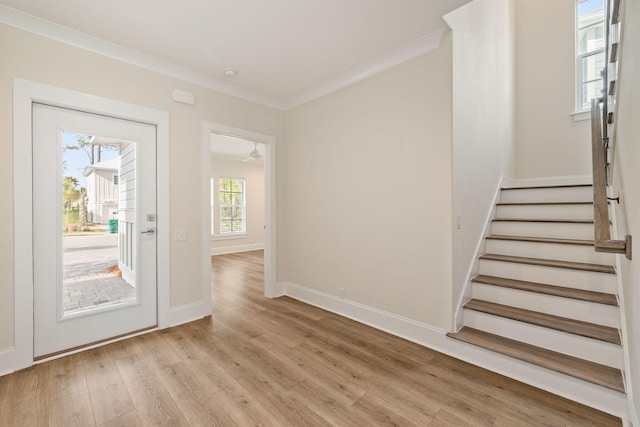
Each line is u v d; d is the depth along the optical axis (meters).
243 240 7.74
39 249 2.18
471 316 2.38
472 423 1.59
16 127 2.05
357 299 3.02
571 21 3.91
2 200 2.01
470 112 2.64
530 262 2.45
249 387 1.90
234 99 3.32
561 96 3.97
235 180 7.70
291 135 3.77
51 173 2.24
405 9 2.06
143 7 2.01
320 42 2.47
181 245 2.91
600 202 1.44
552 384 1.82
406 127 2.58
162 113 2.76
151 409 1.69
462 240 2.45
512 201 3.42
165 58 2.69
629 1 1.40
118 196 2.58
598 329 1.92
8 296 2.03
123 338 2.56
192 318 2.99
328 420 1.61
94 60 2.39
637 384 1.35
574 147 3.88
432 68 2.41
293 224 3.77
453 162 2.30
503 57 3.72
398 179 2.65
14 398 1.76
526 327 2.10
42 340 2.20
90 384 1.91
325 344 2.49
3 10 1.98
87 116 2.40
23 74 2.08
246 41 2.44
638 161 1.19
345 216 3.12
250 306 3.44
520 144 4.25
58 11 2.03
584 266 2.26
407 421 1.60
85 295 2.42
